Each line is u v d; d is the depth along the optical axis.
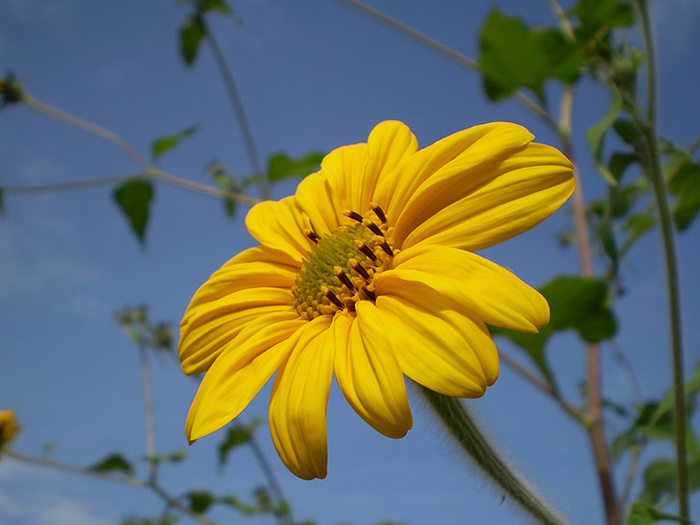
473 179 0.19
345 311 0.19
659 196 0.23
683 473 0.23
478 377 0.16
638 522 0.20
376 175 0.21
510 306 0.16
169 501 0.43
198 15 0.42
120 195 0.41
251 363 0.19
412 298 0.18
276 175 0.39
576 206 0.32
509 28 0.27
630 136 0.23
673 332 0.23
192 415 0.19
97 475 0.42
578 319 0.26
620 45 0.24
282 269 0.22
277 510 0.50
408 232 0.20
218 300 0.22
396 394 0.16
